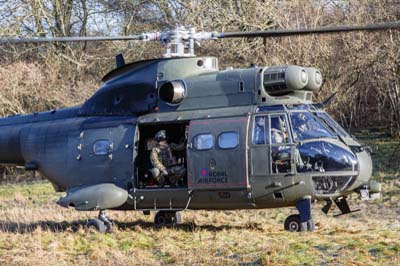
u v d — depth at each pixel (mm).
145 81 19922
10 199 37625
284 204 18250
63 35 55469
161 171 19203
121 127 19953
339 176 17703
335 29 16453
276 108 18062
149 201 19516
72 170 20781
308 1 42938
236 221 22422
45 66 53719
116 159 19844
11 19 53406
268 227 20109
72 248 17828
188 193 18750
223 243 17203
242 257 15367
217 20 45688
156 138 19578
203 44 44719
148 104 19750
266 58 41250
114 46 53000
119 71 20891
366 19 41188
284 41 41312
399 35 40188
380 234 17625
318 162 17656
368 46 40531
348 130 44312
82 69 54125
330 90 41062
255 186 17922
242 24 45031
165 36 19828
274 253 15281
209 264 14930
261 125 18000
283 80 17969
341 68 41062
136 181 19609
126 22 55156
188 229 20297
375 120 47500
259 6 43656
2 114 49688
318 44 40938
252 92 18375
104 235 19281
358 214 25375
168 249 16938
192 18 46781
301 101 18422
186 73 19531
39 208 30609
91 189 19703
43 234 19766
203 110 18938
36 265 15922
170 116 19281
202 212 25406
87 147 20453
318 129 18047
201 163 18500
